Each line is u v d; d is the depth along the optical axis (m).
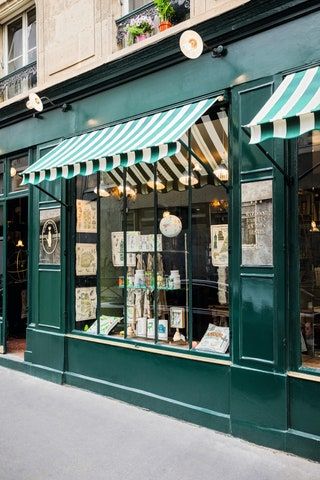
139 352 6.03
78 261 7.14
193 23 5.50
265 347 4.82
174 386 5.62
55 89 7.19
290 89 4.33
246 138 5.07
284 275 4.72
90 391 6.61
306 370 4.58
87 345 6.75
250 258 4.99
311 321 4.84
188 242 5.85
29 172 6.30
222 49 5.24
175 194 6.04
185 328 5.82
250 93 5.05
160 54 5.78
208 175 5.64
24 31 8.91
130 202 6.59
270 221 4.84
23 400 6.24
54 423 5.39
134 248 6.50
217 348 5.39
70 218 7.23
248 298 4.98
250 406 4.87
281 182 4.77
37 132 7.76
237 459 4.45
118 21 6.93
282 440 4.61
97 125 6.77
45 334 7.39
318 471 4.19
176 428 5.22
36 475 4.15
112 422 5.41
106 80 6.47
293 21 4.74
